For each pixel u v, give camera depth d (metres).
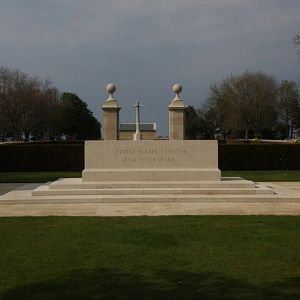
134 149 18.05
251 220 11.95
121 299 6.01
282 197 15.85
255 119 71.56
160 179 17.72
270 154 32.72
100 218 12.48
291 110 83.25
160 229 10.72
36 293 6.29
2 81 65.12
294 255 8.27
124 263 7.79
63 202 15.71
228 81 73.94
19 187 21.27
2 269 7.50
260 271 7.27
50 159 33.19
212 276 7.02
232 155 32.62
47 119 70.50
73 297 6.11
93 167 17.98
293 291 6.29
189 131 84.75
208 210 13.99
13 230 10.87
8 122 65.19
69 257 8.22
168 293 6.23
